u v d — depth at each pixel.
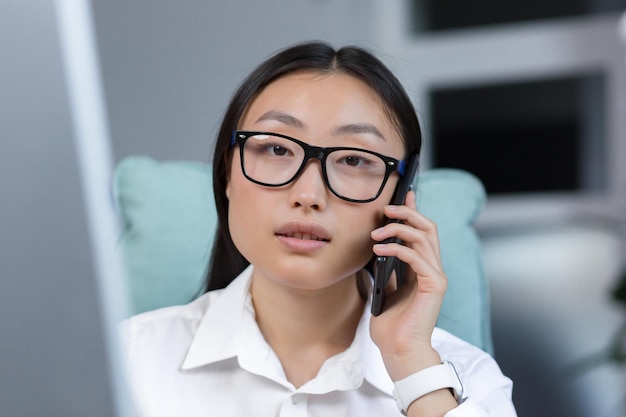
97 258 0.33
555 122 4.09
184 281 1.10
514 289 3.20
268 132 0.66
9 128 0.31
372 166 0.68
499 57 3.93
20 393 0.32
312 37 3.20
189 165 1.17
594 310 2.94
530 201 4.20
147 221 1.11
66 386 0.33
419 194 1.13
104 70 2.83
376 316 0.75
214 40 2.98
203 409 0.78
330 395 0.78
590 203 4.13
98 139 0.33
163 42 2.91
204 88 2.97
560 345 2.67
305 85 0.68
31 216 0.31
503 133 4.13
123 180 1.14
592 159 4.10
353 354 0.77
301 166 0.65
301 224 0.65
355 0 3.57
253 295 0.81
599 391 2.37
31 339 0.32
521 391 2.37
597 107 4.01
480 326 1.08
